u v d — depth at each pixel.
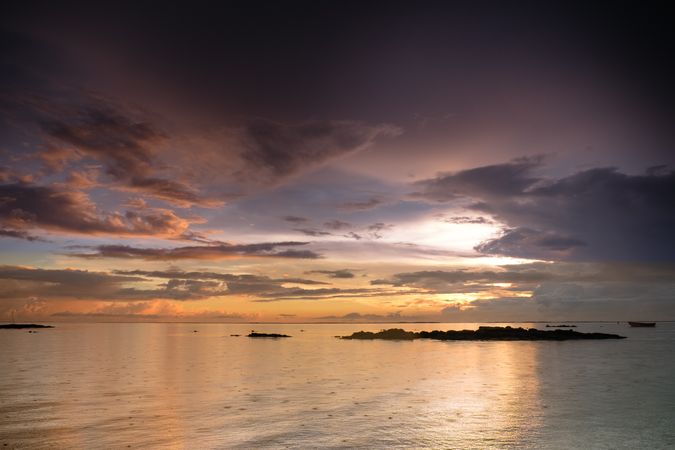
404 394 29.73
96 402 27.38
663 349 68.25
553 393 29.89
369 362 51.16
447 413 24.14
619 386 32.59
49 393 30.58
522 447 18.39
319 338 119.06
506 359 53.31
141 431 20.73
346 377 38.19
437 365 47.22
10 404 26.84
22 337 124.56
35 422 22.44
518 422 22.20
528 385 33.25
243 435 20.05
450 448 18.25
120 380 36.81
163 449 18.16
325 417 23.31
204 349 74.88
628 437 19.69
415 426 21.50
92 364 49.75
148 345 87.19
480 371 41.72
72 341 102.38
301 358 57.03
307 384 34.28
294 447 18.39
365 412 24.42
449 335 109.00
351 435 20.02
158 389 32.16
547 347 74.25
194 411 24.78
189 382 35.56
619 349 68.69
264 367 46.44
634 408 25.19
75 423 22.22
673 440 19.25
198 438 19.62
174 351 70.19
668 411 24.45
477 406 25.88
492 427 21.28
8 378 38.22
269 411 24.72
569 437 19.70
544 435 20.00
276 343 94.75
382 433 20.33
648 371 40.97
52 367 46.72
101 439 19.53
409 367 45.59
